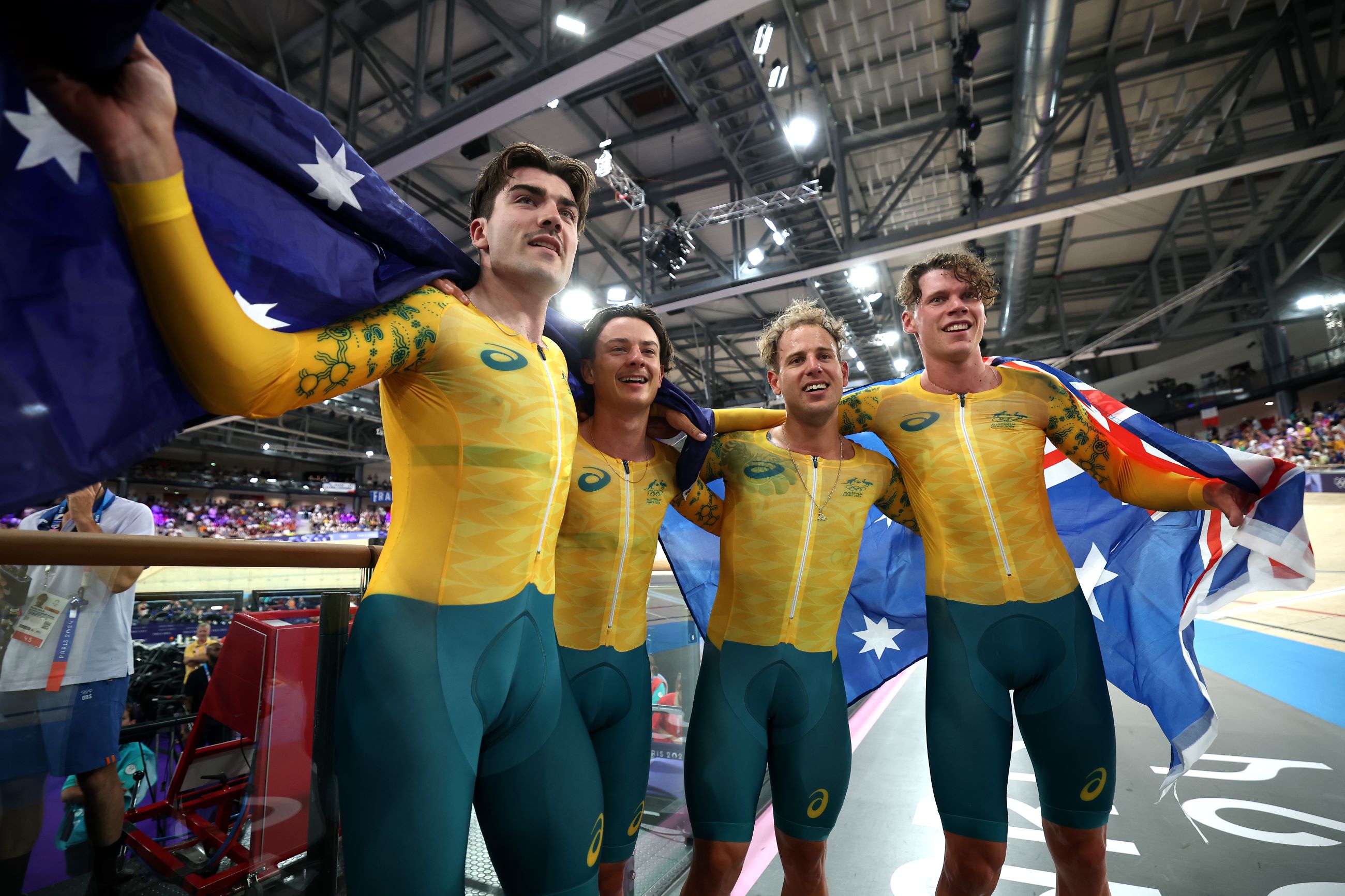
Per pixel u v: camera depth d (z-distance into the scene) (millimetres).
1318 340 20219
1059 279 18297
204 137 941
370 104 8281
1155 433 1735
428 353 1223
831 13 8016
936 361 1944
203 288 791
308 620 1896
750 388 22844
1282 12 8906
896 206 9922
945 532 1811
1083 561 2225
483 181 1460
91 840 1291
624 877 1985
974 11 8227
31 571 1256
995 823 1600
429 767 1034
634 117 9375
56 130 734
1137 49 9531
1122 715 4867
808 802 1710
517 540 1226
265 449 28641
